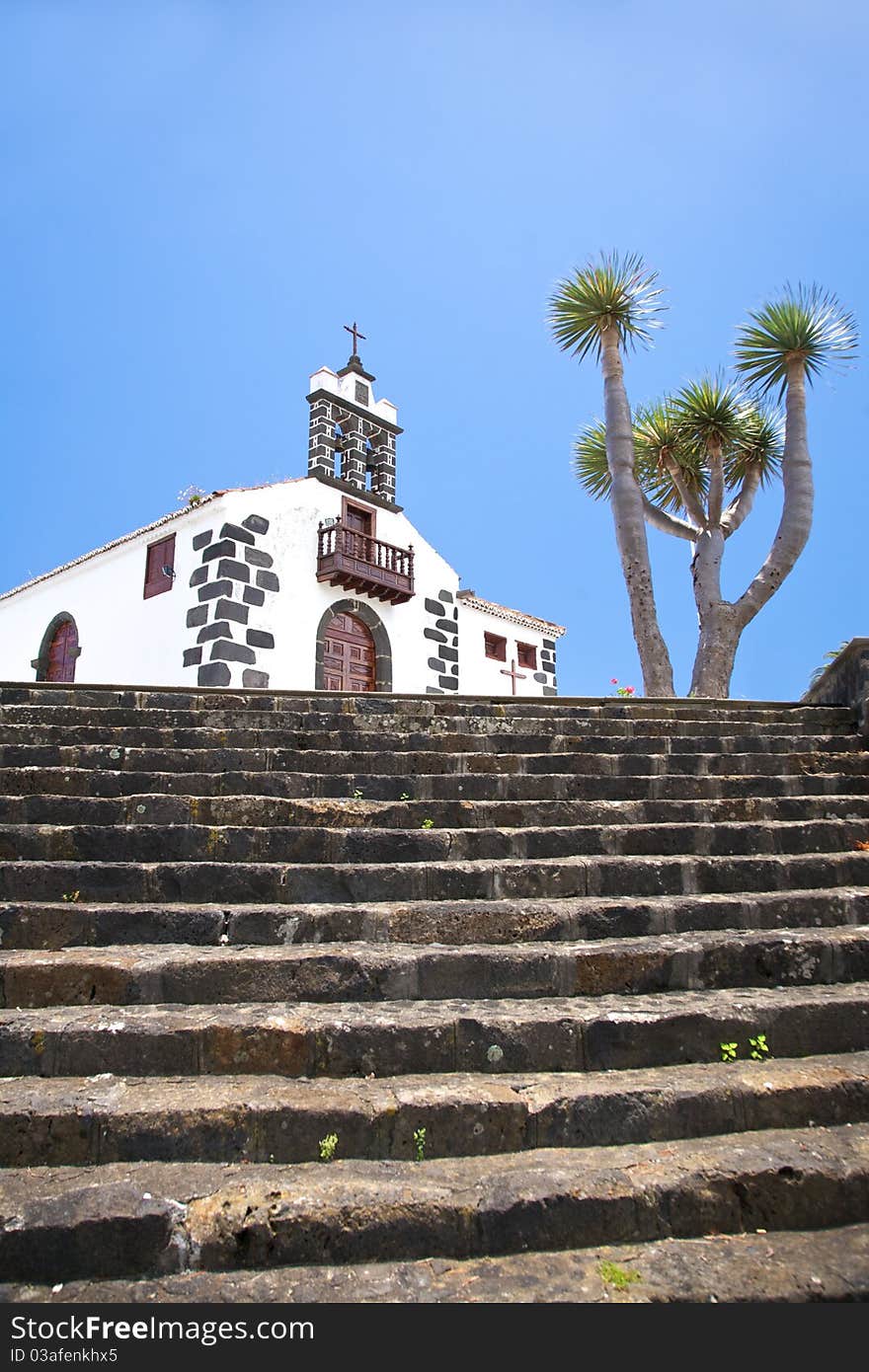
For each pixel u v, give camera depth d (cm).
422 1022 331
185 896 430
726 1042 343
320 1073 321
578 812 544
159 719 643
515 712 725
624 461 1266
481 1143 290
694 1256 251
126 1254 244
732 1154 283
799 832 519
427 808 528
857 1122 311
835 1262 248
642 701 763
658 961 382
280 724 657
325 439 1770
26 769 527
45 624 1862
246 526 1555
